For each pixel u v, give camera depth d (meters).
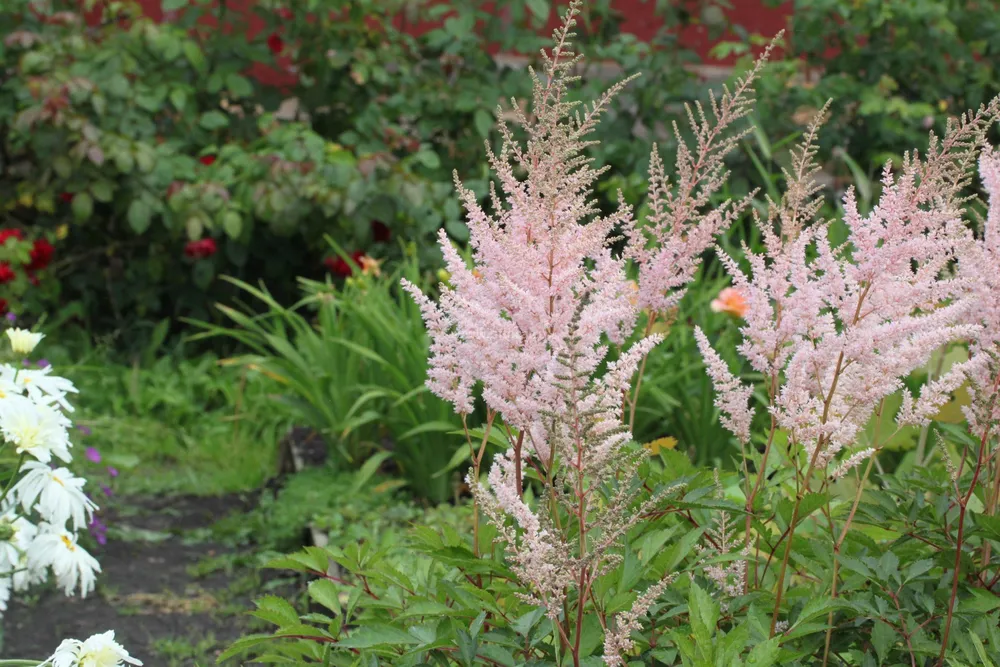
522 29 8.14
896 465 4.15
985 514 2.41
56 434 2.69
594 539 2.31
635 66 7.95
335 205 7.34
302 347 6.30
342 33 8.34
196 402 7.57
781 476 2.82
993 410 2.34
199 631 4.82
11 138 8.20
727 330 5.52
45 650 4.62
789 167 7.30
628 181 7.48
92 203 7.86
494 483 2.22
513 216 2.46
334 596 2.67
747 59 7.81
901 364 2.31
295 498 5.66
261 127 7.97
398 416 5.73
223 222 7.49
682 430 5.58
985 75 7.98
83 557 2.86
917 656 2.44
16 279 7.57
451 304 2.46
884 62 7.85
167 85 7.96
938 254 2.35
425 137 8.21
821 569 2.56
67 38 8.03
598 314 2.32
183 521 6.07
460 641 2.21
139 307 8.23
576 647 2.13
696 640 2.13
